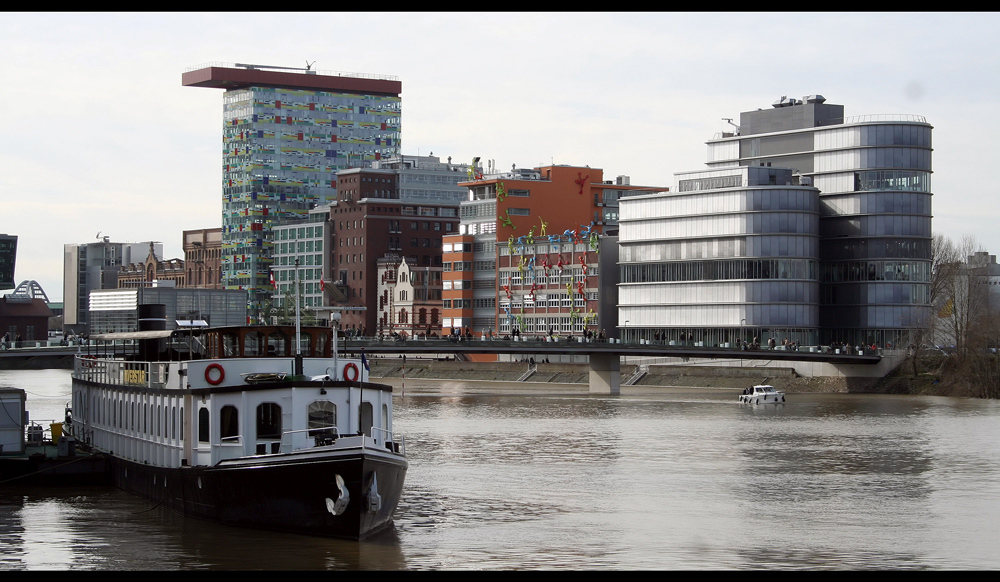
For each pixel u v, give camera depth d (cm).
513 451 9169
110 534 5231
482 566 4784
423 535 5434
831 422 12294
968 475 7894
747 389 15738
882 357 18288
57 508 5931
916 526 5881
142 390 6091
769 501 6662
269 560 4719
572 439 10206
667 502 6575
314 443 5200
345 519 4872
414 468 8012
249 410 5184
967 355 17338
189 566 4653
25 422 6988
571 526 5744
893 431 11212
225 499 5184
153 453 5934
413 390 19112
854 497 6850
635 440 10156
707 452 9206
